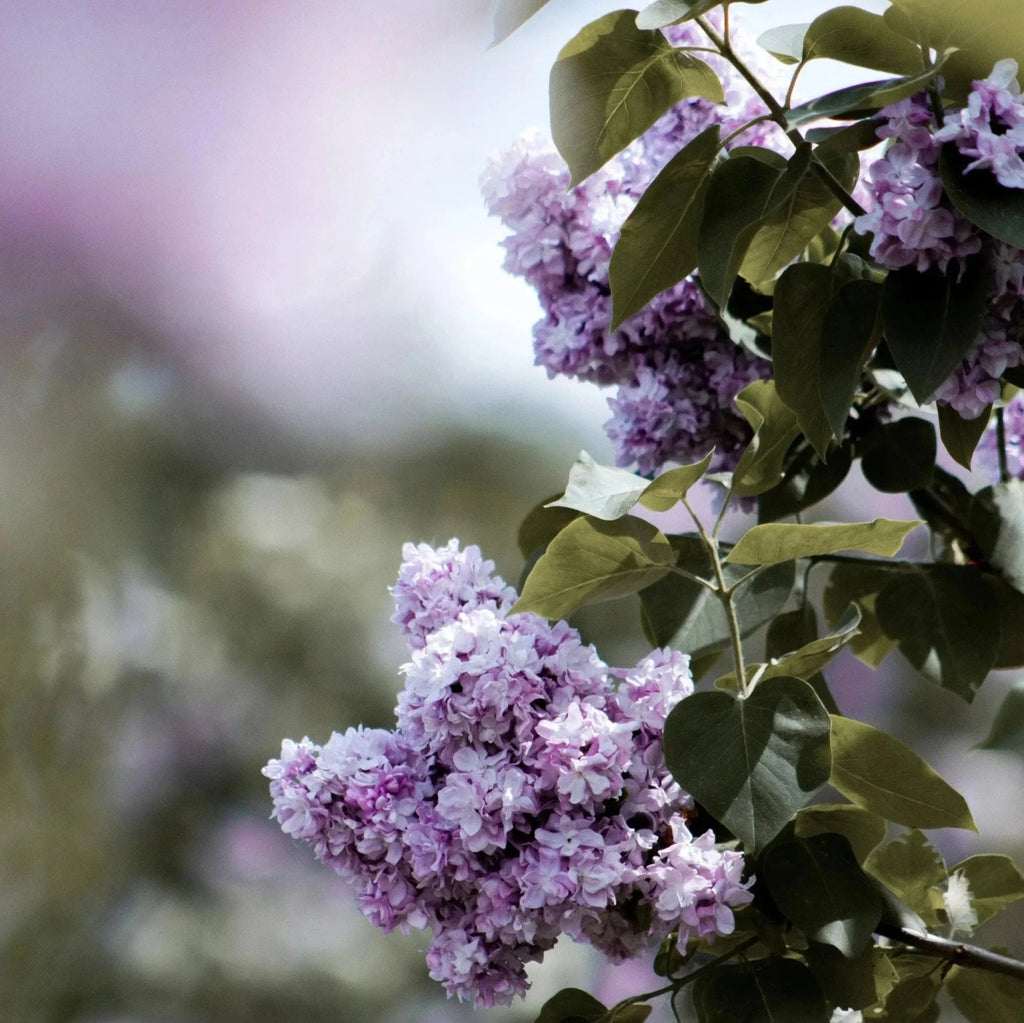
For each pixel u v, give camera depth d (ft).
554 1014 9.79
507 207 10.11
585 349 10.12
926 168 9.53
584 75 9.76
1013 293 9.57
